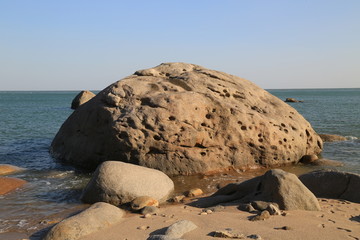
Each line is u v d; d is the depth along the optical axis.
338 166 12.83
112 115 11.97
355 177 8.37
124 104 12.28
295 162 13.51
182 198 8.99
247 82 15.34
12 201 8.73
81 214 6.69
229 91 13.73
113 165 8.88
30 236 6.47
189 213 7.29
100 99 12.97
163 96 12.30
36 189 9.88
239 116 12.57
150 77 13.77
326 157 14.51
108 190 8.39
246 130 12.48
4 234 6.57
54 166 13.03
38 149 16.66
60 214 7.79
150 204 8.11
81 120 13.42
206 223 6.40
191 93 12.70
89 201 8.60
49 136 21.62
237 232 5.79
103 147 12.15
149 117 11.68
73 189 9.93
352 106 52.38
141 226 6.49
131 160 11.59
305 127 14.28
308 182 8.87
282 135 13.05
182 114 11.88
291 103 66.62
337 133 21.78
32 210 8.06
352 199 8.18
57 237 5.97
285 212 6.97
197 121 12.01
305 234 5.68
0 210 8.02
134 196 8.41
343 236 5.61
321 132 22.31
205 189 10.04
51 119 34.00
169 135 11.52
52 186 10.23
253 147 12.52
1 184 9.92
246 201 7.96
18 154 15.29
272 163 12.80
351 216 6.91
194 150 11.84
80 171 12.26
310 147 14.22
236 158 12.23
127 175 8.69
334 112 39.44
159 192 8.79
